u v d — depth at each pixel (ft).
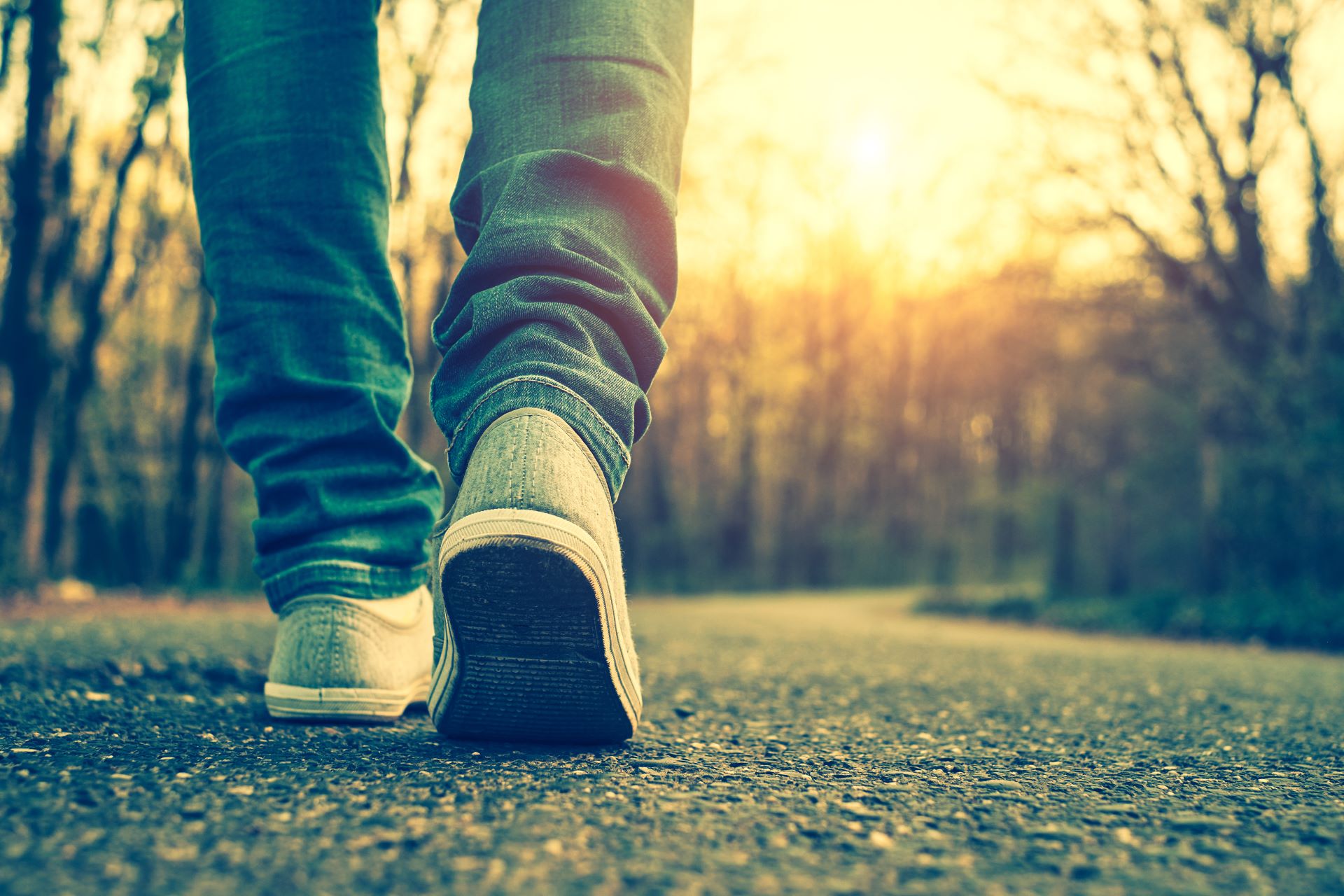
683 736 4.73
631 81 4.24
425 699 5.38
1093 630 35.65
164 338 49.75
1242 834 2.99
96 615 19.26
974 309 49.24
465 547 3.44
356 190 5.30
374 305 5.35
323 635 4.82
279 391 5.12
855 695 7.18
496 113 4.32
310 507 4.98
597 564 3.58
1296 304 39.58
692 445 100.53
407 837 2.63
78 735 4.19
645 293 4.18
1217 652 23.08
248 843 2.53
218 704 5.49
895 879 2.44
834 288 94.53
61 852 2.41
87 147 36.47
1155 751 4.76
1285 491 37.35
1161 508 57.62
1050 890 2.39
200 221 5.40
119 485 49.88
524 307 3.92
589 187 4.14
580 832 2.76
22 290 28.27
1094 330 46.85
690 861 2.53
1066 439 65.98
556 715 4.03
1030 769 4.13
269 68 5.20
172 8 25.09
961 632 31.04
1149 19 38.88
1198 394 45.16
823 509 109.40
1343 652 24.57
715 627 22.63
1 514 27.76
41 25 27.73
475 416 3.86
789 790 3.48
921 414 113.19
